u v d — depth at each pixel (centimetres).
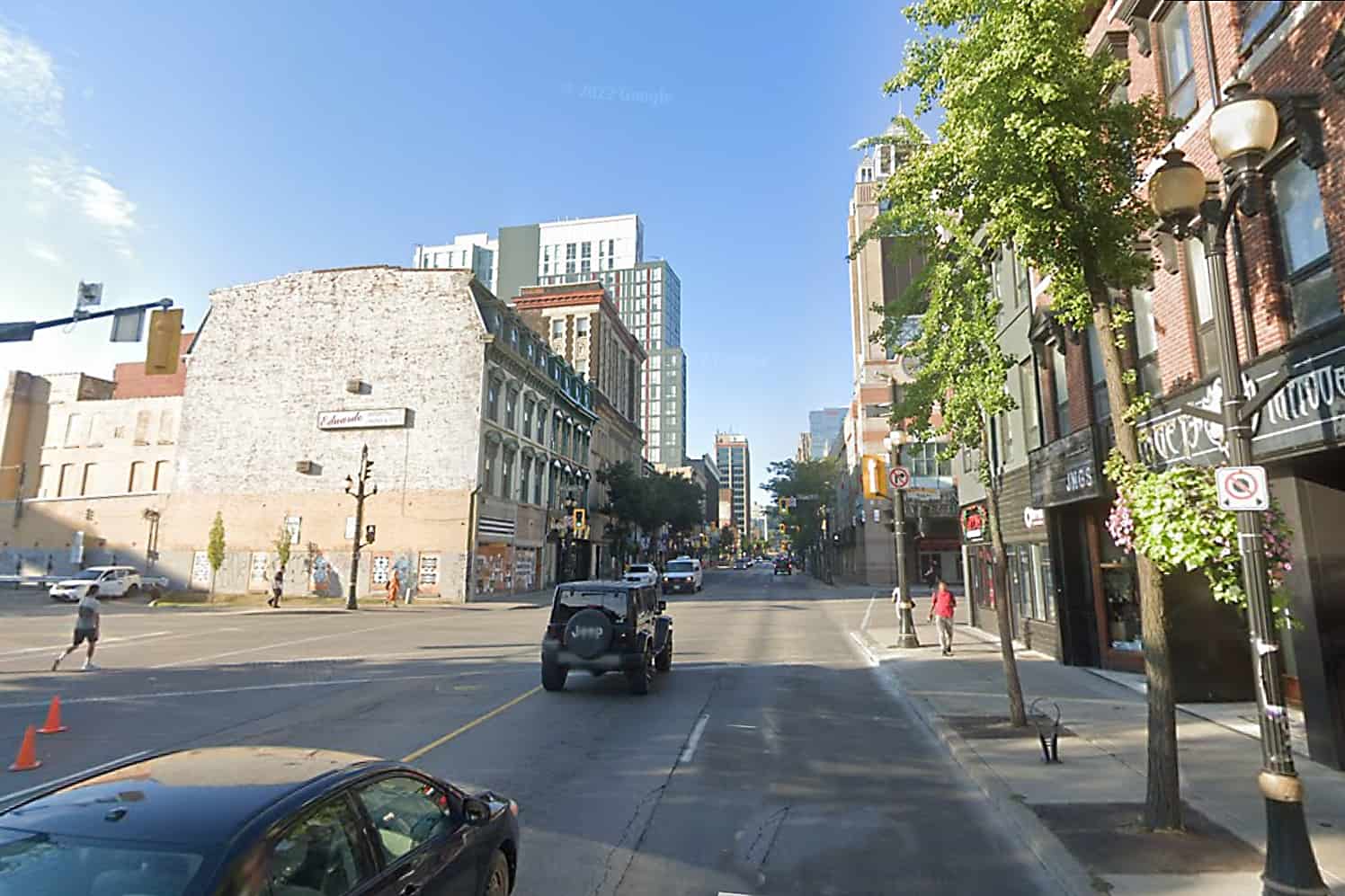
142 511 4722
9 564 4797
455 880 376
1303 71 796
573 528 5106
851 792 755
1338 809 652
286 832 287
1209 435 1010
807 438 11712
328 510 4269
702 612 3306
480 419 4225
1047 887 533
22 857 257
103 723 1047
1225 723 1012
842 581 6700
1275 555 537
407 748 904
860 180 4338
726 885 532
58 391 5531
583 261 16738
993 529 1038
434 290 4403
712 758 878
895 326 1157
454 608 3656
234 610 3347
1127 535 623
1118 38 1230
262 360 4506
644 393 16462
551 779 782
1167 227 572
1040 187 677
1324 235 787
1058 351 1568
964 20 780
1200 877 515
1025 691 1277
